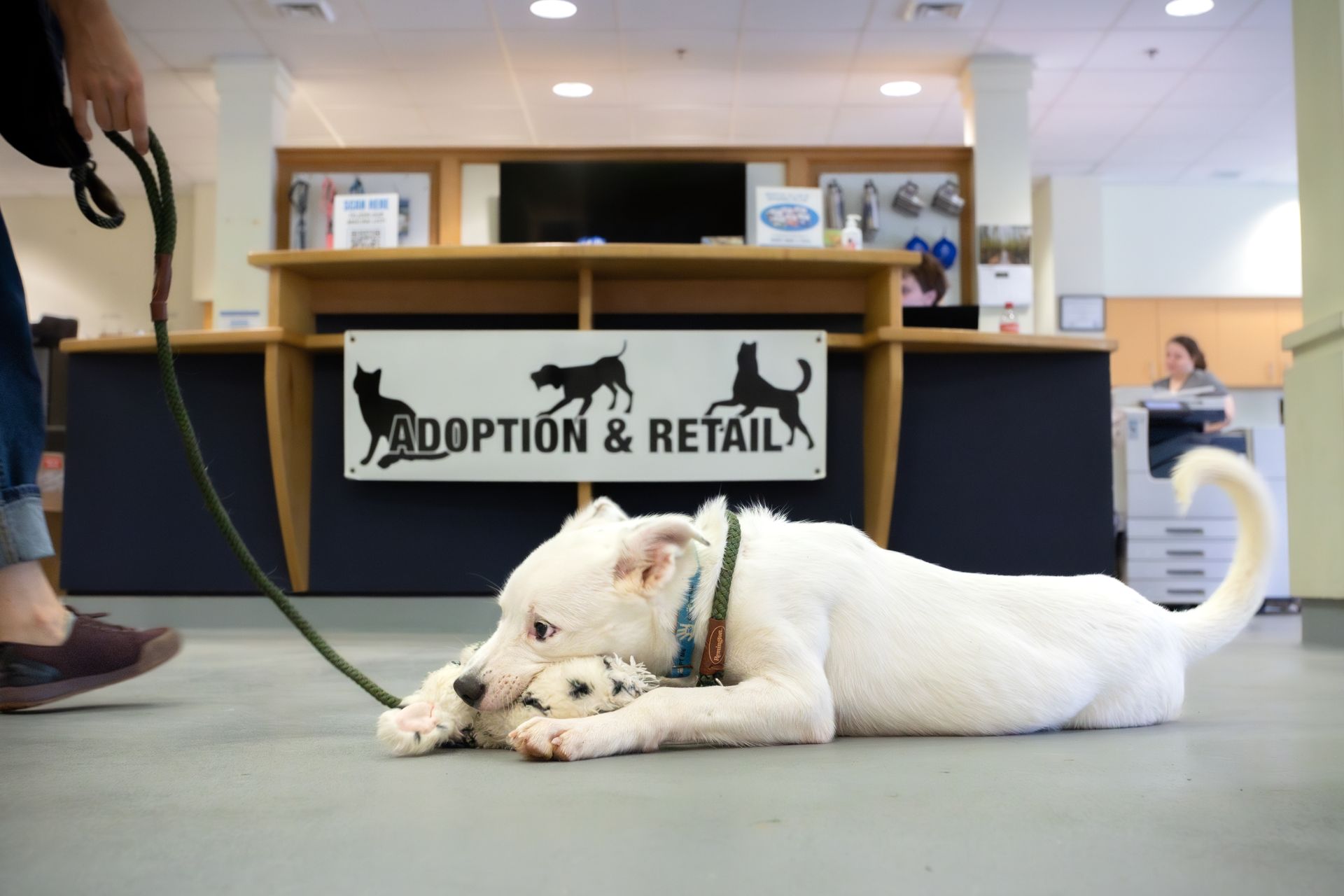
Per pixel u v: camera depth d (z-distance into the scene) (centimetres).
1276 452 661
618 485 398
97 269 1025
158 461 410
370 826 102
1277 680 259
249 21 680
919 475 398
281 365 386
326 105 831
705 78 776
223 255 742
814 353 377
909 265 379
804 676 148
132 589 410
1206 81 775
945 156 742
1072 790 119
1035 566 400
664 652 152
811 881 84
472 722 151
